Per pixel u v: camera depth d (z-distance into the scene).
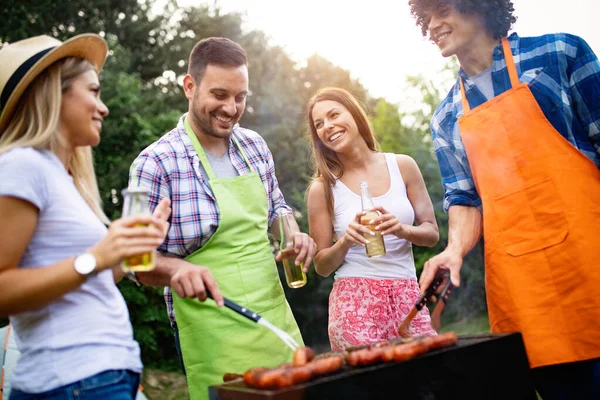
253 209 2.53
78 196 1.68
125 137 9.27
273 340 2.39
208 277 2.03
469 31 2.38
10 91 1.62
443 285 2.16
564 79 2.28
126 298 8.59
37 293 1.45
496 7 2.32
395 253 2.75
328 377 1.59
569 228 2.19
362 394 1.56
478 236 2.57
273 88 12.28
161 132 9.59
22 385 1.54
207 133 2.51
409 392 1.63
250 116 12.05
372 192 2.87
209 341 2.33
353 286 2.73
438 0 2.36
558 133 2.24
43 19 10.31
